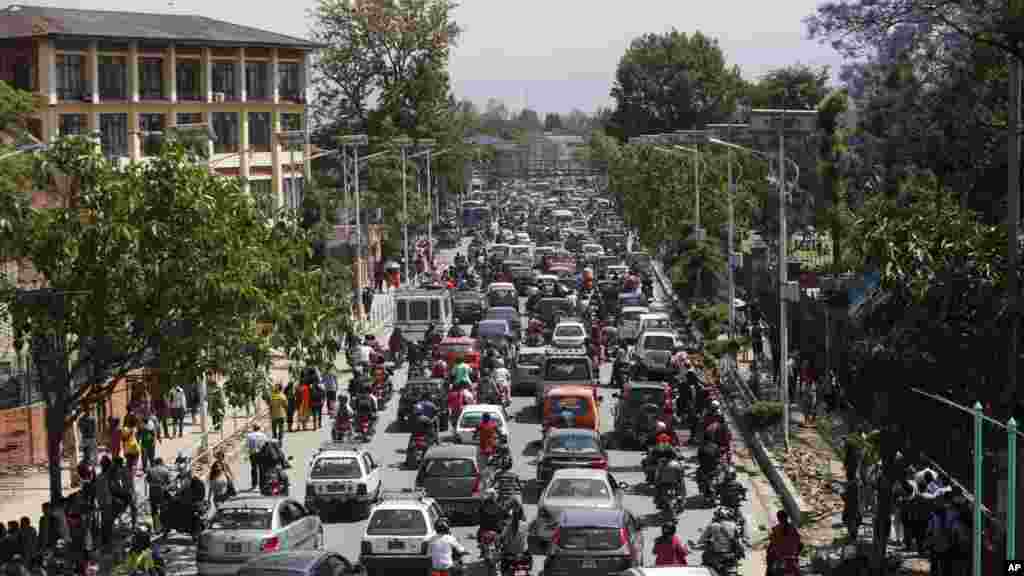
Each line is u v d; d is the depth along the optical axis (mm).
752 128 42719
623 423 42562
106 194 28922
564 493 29609
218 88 94438
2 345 40469
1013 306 27812
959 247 28406
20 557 25656
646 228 100500
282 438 42375
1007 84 46125
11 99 58156
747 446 43125
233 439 44062
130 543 29391
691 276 79188
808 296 53719
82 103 84188
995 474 26250
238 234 30422
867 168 57375
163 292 29000
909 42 39531
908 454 27953
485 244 117062
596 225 138250
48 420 30297
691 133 69625
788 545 26016
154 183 29000
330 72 123312
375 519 27406
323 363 33938
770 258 79312
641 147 114875
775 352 50875
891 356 27359
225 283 29047
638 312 65625
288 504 27875
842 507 33375
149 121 89250
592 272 90000
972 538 24625
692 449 42500
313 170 116750
